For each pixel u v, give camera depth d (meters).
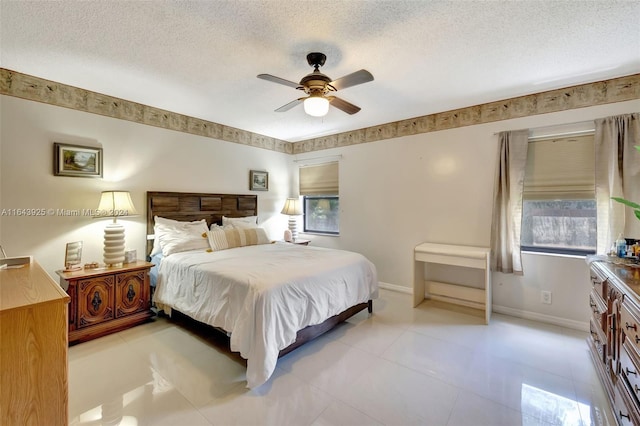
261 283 2.06
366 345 2.45
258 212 4.62
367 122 3.96
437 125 3.54
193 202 3.73
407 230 3.83
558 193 2.83
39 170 2.60
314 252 3.15
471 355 2.28
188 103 3.24
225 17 1.72
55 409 1.03
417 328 2.78
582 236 2.78
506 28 1.82
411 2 1.58
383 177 4.04
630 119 2.42
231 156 4.22
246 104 3.27
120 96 3.03
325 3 1.59
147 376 1.99
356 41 1.97
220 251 3.24
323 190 4.78
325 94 2.31
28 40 1.97
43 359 1.01
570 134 2.77
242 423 1.57
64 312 1.06
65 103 2.73
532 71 2.42
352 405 1.71
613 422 1.56
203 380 1.95
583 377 1.97
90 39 1.96
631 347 1.36
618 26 1.79
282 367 2.12
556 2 1.58
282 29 1.84
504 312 3.12
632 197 2.39
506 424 1.56
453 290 3.43
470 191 3.32
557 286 2.83
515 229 2.93
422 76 2.52
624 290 1.47
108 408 1.67
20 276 1.39
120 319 2.69
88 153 2.87
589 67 2.34
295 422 1.58
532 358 2.22
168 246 3.10
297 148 5.11
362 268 2.96
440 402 1.74
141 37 1.93
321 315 2.35
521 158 2.92
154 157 3.39
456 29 1.83
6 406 0.94
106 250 2.76
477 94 2.93
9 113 2.45
